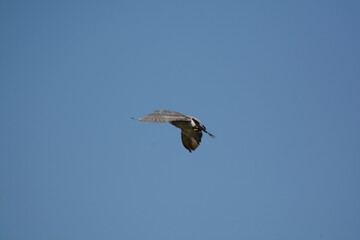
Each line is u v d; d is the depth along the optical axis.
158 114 17.77
